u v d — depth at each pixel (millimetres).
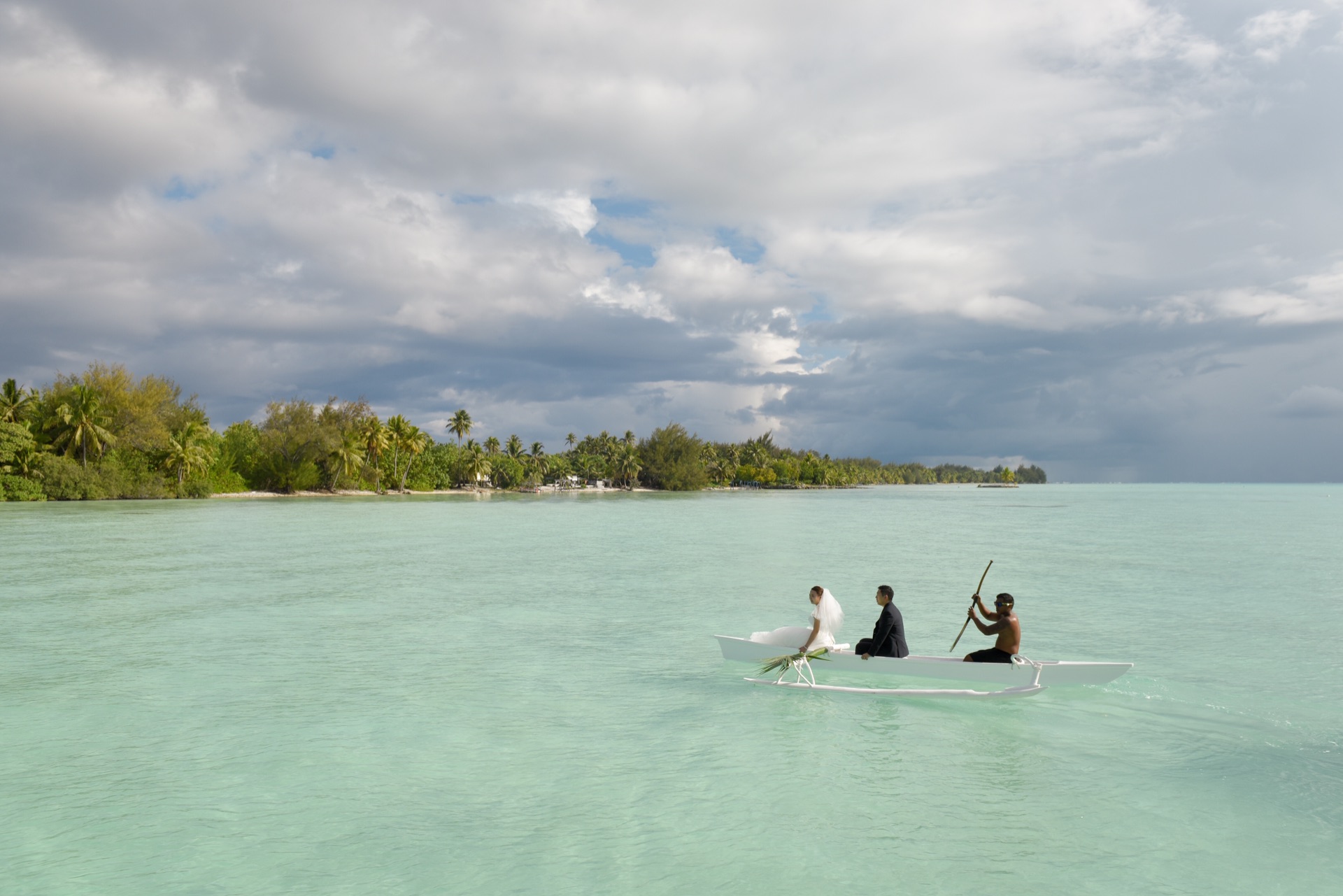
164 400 98500
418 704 11469
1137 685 12422
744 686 12469
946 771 8844
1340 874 6602
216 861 6785
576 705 11414
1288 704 11406
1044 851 6996
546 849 6996
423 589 23734
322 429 120688
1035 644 15750
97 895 6234
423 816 7688
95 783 8523
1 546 37250
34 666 13898
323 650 15203
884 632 12062
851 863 6742
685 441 193750
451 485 171750
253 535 45094
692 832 7348
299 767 8961
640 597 22141
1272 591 23359
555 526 56031
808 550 37406
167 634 16828
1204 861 6820
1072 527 57375
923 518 71938
